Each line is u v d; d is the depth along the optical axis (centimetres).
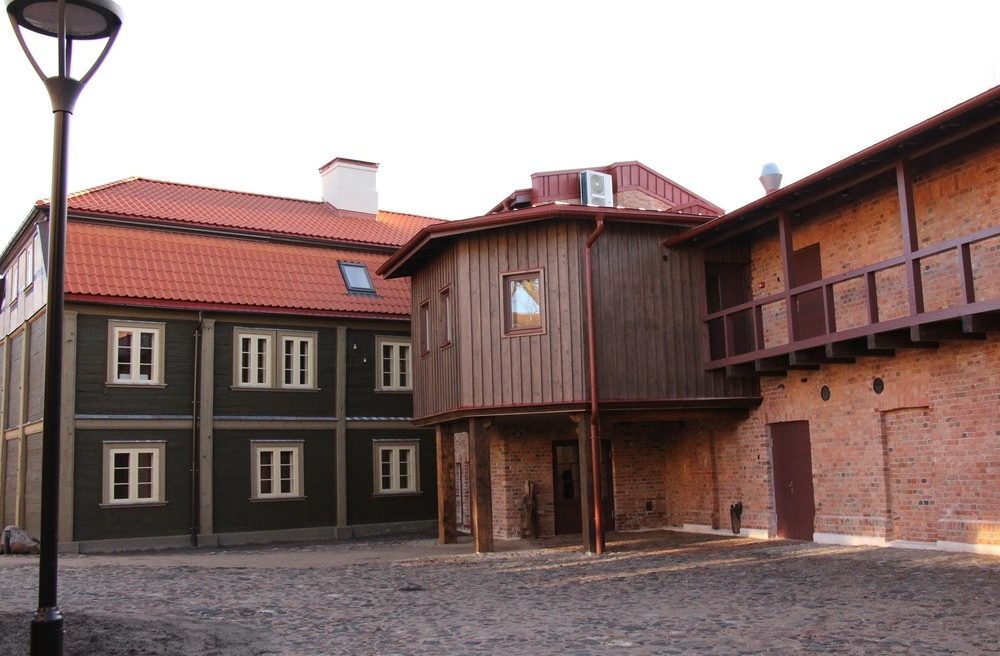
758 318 1577
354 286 2534
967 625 812
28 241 2470
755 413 1706
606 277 1612
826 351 1375
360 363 2498
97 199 2384
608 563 1429
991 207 1233
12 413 2522
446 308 1753
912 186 1256
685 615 935
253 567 1548
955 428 1287
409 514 2511
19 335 2508
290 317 2395
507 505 1911
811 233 1584
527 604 1056
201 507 2216
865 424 1452
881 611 899
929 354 1334
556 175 1994
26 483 2339
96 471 2103
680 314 1661
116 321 2169
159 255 2305
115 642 796
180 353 2245
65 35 711
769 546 1532
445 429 1923
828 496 1529
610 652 769
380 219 2947
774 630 834
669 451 1981
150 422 2183
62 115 709
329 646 832
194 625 916
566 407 1573
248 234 2489
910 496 1373
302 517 2350
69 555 1948
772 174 1752
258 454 2308
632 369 1606
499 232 1653
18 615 876
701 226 1589
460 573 1388
